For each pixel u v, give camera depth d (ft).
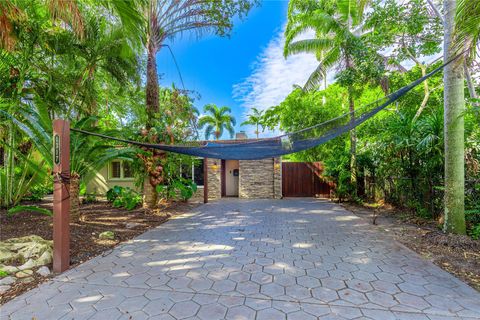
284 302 9.61
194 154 20.54
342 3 32.68
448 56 16.72
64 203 12.66
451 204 16.80
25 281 11.35
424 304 9.41
